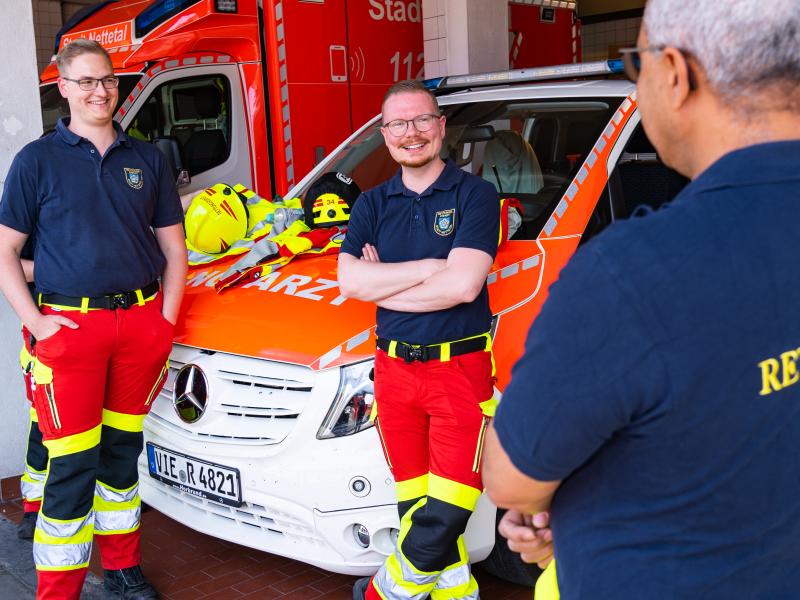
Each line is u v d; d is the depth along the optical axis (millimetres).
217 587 3316
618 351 1001
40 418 2980
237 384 3090
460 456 2500
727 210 1015
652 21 1100
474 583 2721
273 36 6277
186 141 6023
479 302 2592
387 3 7102
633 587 1077
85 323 2912
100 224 2930
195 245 4008
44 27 12539
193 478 3148
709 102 1070
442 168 2637
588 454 1070
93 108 2896
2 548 3740
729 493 1049
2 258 2871
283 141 6410
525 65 8547
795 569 1122
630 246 1018
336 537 2799
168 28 5734
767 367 1015
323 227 3836
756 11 999
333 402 2820
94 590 3334
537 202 3566
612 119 3625
